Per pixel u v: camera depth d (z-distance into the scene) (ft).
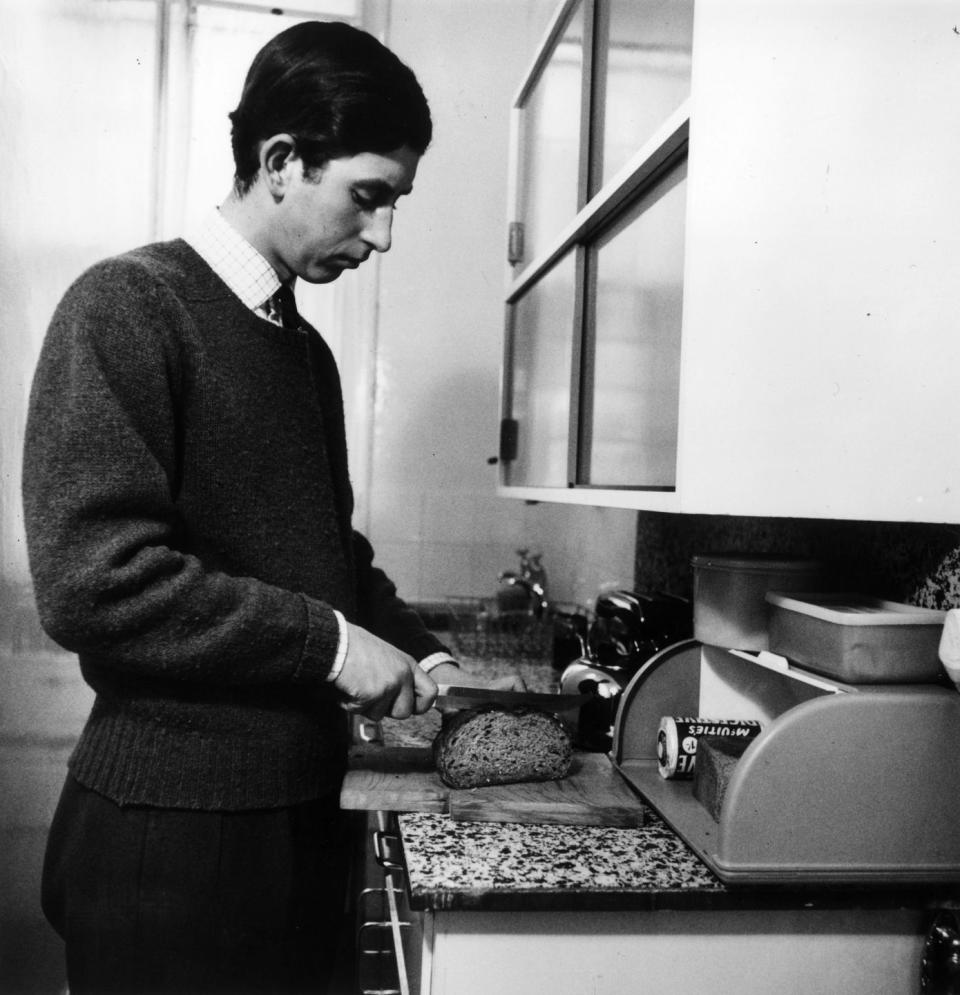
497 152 8.61
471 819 3.32
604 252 4.44
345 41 3.10
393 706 3.22
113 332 2.85
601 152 4.50
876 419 3.09
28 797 4.91
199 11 8.05
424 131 3.26
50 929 5.43
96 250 6.26
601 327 4.46
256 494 3.17
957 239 3.08
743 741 3.48
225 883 3.09
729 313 3.04
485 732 3.49
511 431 6.35
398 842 3.75
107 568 2.68
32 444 2.80
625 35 4.16
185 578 2.81
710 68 3.02
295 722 3.20
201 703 3.05
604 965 2.85
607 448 4.28
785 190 3.05
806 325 3.06
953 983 2.85
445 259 8.60
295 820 3.26
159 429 2.93
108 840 3.04
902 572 3.62
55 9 5.00
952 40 3.06
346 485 3.94
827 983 2.95
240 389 3.11
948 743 2.84
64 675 5.70
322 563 3.35
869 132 3.06
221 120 8.10
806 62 3.04
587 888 2.76
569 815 3.33
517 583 7.57
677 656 3.92
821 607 3.14
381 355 8.56
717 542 5.42
